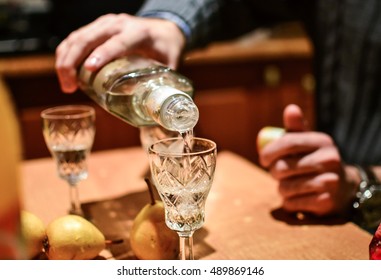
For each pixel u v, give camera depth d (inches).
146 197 28.8
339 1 37.2
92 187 30.5
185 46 30.8
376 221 26.7
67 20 58.1
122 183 30.9
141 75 23.3
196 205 20.5
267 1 39.1
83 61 26.3
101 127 57.9
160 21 29.9
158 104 20.7
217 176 31.6
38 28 60.0
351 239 23.8
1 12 59.4
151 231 21.7
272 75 64.0
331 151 26.4
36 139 57.0
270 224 25.6
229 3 36.1
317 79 39.8
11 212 14.3
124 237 24.5
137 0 57.6
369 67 36.3
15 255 14.5
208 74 61.9
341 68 38.0
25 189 30.5
